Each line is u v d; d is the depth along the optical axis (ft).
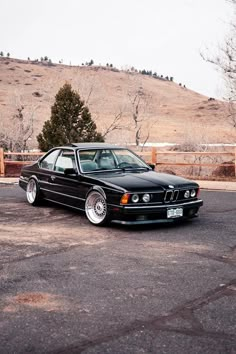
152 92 585.63
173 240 21.70
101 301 13.70
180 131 297.53
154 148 49.14
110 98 415.85
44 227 24.80
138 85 156.46
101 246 20.59
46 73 577.02
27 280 15.76
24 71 568.41
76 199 26.76
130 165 27.84
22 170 34.22
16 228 24.56
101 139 72.43
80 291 14.60
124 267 17.29
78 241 21.57
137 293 14.39
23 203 33.47
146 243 21.12
